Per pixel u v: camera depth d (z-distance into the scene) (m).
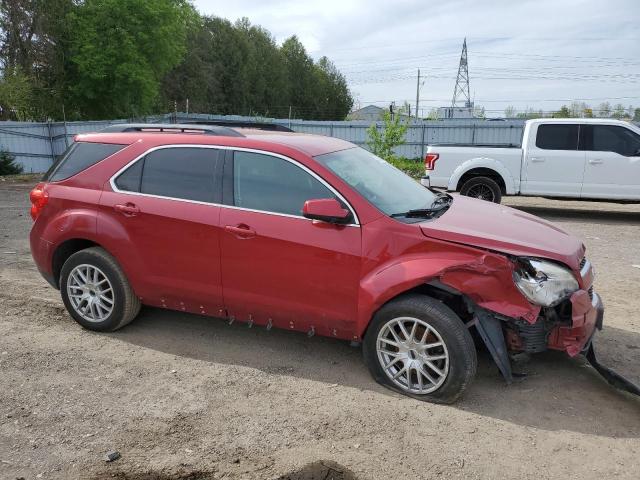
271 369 4.30
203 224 4.36
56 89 31.58
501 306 3.64
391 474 3.09
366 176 4.48
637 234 9.95
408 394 3.89
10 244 8.27
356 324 4.03
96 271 4.81
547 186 11.26
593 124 10.95
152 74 33.78
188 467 3.13
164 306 4.72
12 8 28.97
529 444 3.38
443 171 11.78
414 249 3.84
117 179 4.75
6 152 21.55
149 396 3.88
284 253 4.12
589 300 3.92
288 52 80.62
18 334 4.89
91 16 31.22
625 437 3.47
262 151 4.31
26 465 3.13
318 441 3.38
